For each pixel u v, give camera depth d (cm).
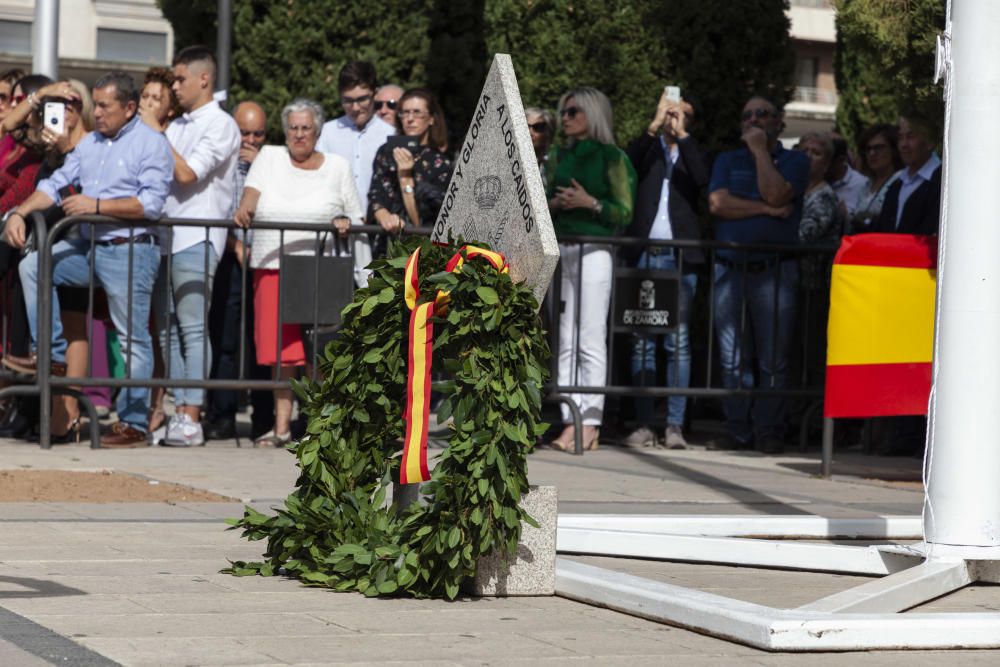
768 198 1146
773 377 1152
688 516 686
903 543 675
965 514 547
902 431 1148
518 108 548
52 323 1033
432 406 995
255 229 1071
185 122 1089
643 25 1484
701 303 1395
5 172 1130
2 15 3241
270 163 1082
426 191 1086
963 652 447
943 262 548
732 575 593
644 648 438
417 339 527
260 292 1081
